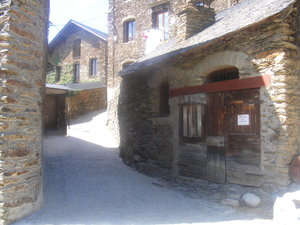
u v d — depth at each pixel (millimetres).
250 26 5812
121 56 18844
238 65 6410
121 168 9188
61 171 7945
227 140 6613
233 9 10086
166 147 8500
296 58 5812
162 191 6715
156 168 8625
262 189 5836
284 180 5457
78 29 24500
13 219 4051
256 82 6000
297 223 4273
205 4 14562
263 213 5203
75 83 24484
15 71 4188
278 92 5613
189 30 9164
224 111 6723
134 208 5309
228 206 5598
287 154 5508
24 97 4359
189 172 7625
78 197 5750
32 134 4523
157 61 8297
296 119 5715
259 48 5969
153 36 16625
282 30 5578
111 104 16672
